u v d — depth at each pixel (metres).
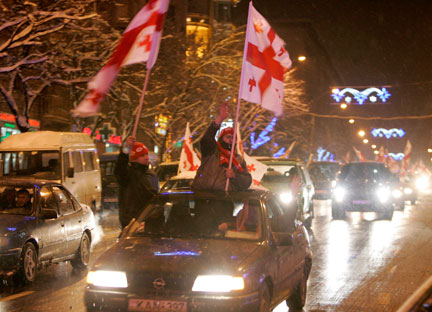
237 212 7.83
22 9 20.91
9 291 10.16
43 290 10.23
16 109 24.11
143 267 6.73
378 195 25.70
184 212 7.97
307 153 58.56
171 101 34.38
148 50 9.26
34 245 10.94
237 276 6.61
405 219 26.06
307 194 21.48
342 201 26.03
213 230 7.66
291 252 8.31
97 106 9.33
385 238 18.55
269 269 7.22
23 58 23.00
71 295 9.80
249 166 15.07
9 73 23.78
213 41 37.56
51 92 37.03
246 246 7.29
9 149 20.09
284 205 8.88
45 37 23.89
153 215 7.94
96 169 22.56
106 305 6.64
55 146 19.95
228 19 78.06
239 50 37.53
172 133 39.88
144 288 6.62
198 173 8.78
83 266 12.77
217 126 8.74
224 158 8.79
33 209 11.31
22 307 8.90
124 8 39.06
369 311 9.10
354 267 13.07
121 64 9.36
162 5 9.27
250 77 9.92
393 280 11.59
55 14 18.88
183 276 6.60
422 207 35.97
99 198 22.56
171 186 16.09
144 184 9.52
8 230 10.44
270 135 55.25
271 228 7.81
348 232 20.34
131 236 7.74
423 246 16.62
